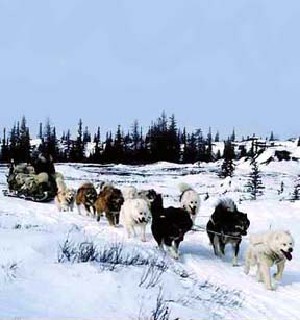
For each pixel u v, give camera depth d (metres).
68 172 46.03
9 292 7.10
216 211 13.05
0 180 36.56
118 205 16.34
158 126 85.88
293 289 10.30
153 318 6.88
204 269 11.52
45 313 6.40
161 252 12.21
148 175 48.28
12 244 9.74
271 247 10.36
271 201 24.84
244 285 10.43
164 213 12.35
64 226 15.08
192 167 61.22
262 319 8.12
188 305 8.09
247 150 80.81
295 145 66.69
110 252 10.01
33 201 23.91
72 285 7.80
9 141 82.12
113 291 7.80
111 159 77.12
